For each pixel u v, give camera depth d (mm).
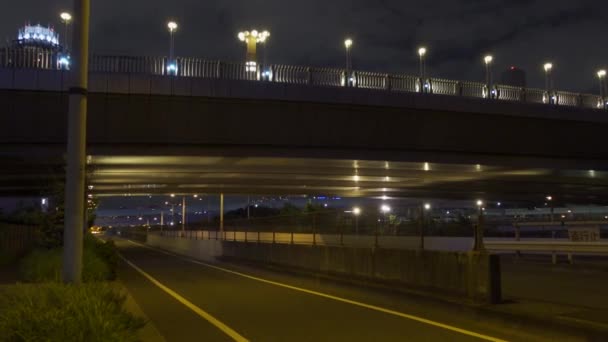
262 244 27406
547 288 17062
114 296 10391
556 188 59250
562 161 41875
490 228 47875
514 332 10312
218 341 10297
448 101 36125
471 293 12203
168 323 12328
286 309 14078
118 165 39875
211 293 18125
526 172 45188
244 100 32281
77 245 10203
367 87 34562
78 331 6953
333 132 34500
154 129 31453
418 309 13320
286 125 33562
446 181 53250
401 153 37250
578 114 40000
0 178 41344
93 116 30578
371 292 15742
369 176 49156
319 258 20422
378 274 16203
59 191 23094
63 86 29156
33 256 20938
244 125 32812
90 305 7852
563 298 14641
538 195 68750
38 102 29422
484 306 11391
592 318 9641
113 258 23750
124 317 8555
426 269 13891
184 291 18859
